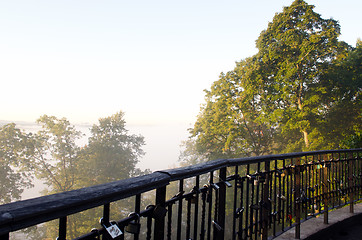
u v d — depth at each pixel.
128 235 32.19
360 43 32.22
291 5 26.11
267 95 28.02
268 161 2.84
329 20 26.03
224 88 31.05
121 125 43.38
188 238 1.79
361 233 3.83
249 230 2.67
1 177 35.84
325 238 3.56
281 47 26.42
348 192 4.32
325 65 26.39
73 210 0.89
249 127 32.81
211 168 1.92
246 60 30.41
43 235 39.84
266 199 2.81
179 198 1.62
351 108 24.80
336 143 24.23
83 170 40.41
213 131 30.97
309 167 3.65
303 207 3.58
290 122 25.14
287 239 3.21
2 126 38.06
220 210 2.21
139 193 1.27
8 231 0.70
